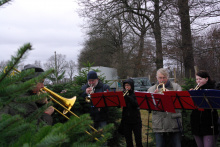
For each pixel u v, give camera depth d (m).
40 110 1.15
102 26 19.55
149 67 20.19
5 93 0.86
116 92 3.97
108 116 4.67
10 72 0.89
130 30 24.81
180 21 12.91
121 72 25.48
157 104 3.55
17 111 1.06
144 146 5.14
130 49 25.03
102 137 1.14
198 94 3.16
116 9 18.06
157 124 3.79
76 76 5.38
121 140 5.26
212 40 11.41
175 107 3.52
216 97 3.05
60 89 4.50
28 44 0.86
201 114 3.43
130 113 4.47
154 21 17.03
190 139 4.67
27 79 0.95
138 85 15.29
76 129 0.98
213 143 3.36
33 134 0.96
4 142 0.91
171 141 3.94
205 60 13.20
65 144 0.99
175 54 13.67
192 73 13.38
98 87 4.46
